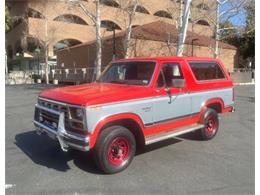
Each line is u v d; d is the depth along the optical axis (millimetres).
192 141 6891
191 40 27891
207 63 6965
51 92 5426
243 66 42938
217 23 18594
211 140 7004
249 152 6043
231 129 8266
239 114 10969
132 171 4926
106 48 26578
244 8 17406
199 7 20031
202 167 5141
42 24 34656
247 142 6844
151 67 5656
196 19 19109
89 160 5453
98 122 4523
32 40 37750
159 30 26656
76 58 32875
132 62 6059
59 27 36281
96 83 6238
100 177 4660
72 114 4629
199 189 4242
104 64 26938
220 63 7445
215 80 7109
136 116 5078
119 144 4895
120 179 4586
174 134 5746
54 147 6250
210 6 18734
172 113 5832
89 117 4418
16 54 42188
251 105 13734
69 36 37406
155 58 5766
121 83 5891
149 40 24375
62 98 4867
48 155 5723
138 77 5742
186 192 4145
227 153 5973
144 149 6230
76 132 4559
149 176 4715
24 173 4789
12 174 4742
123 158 4977
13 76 39781
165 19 37219
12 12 36219
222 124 9008
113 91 5023
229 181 4531
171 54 23125
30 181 4477
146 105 5242
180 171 4945
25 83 36562
